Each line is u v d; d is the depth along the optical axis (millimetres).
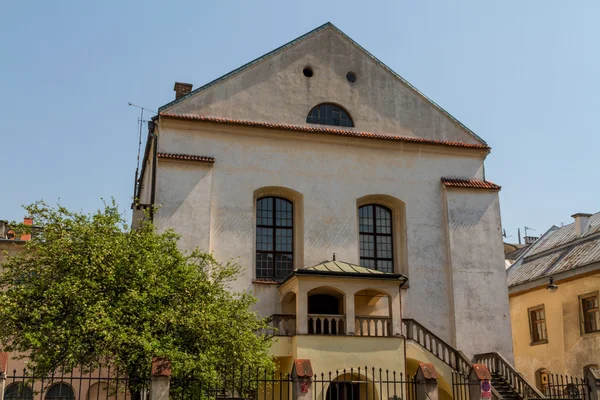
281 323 26000
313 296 28984
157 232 27359
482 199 32281
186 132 29344
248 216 29094
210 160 28922
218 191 29000
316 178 30562
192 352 18766
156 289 19125
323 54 32594
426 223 31500
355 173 31188
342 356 24672
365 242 31281
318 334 24766
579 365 34312
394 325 25906
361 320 25766
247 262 28469
